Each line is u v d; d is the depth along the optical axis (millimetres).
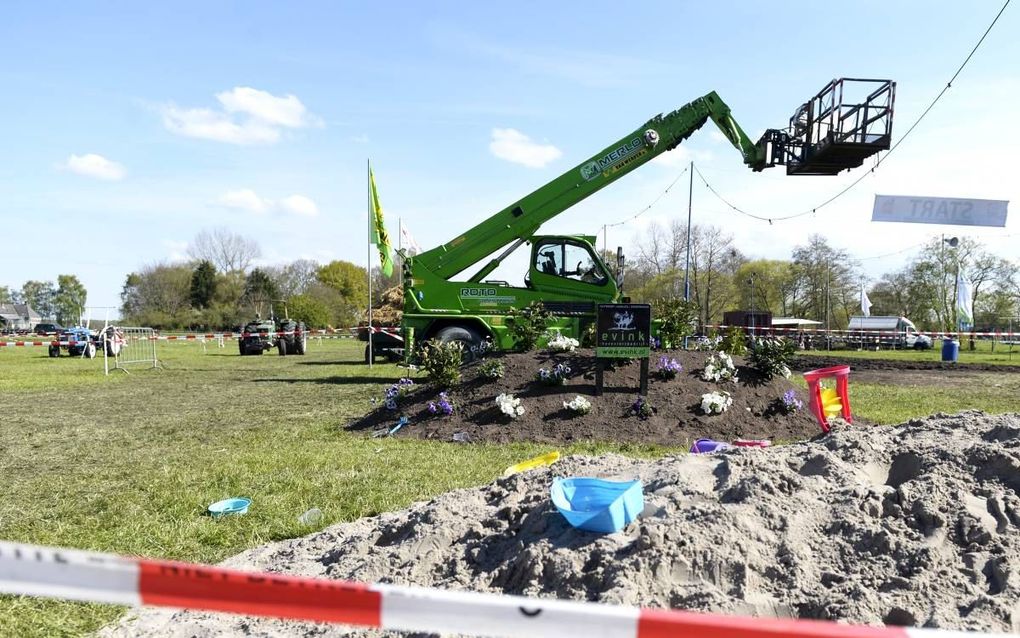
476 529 3592
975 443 3723
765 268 54781
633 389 8656
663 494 3594
